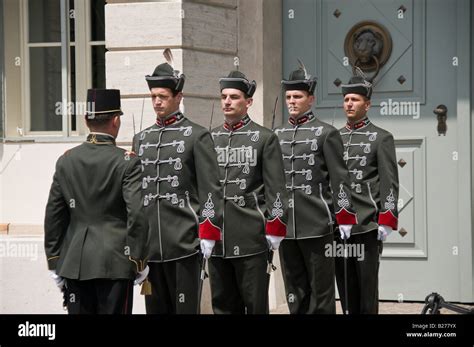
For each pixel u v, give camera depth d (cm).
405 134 1073
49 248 744
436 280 1069
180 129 817
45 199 1069
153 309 821
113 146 738
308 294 914
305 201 902
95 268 716
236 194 841
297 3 1096
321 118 1095
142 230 714
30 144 1074
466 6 1047
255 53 1047
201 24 1003
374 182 945
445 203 1062
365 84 955
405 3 1071
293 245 908
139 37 999
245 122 857
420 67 1067
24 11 1088
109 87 1008
